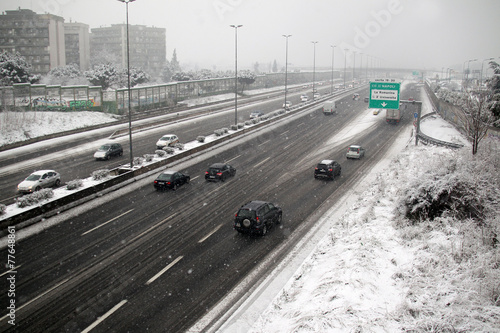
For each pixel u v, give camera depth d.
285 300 12.54
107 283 14.67
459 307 10.26
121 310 12.86
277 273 15.48
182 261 16.56
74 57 121.81
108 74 69.31
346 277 12.68
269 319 11.49
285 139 47.16
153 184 29.03
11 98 46.47
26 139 40.66
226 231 20.05
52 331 11.73
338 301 11.24
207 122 57.06
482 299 10.65
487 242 14.18
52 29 100.88
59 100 50.81
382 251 14.98
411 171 27.62
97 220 21.48
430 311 10.33
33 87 49.00
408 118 64.88
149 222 21.20
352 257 14.35
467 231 15.16
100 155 35.34
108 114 54.09
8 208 21.77
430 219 17.92
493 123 37.12
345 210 23.17
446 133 50.69
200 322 12.22
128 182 28.80
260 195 26.28
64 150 38.91
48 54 100.00
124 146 41.50
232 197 25.80
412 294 11.42
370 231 17.41
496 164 22.23
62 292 14.00
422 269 13.00
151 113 59.81
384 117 64.62
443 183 18.00
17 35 99.00
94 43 152.12
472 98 31.06
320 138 47.88
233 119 60.03
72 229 20.17
